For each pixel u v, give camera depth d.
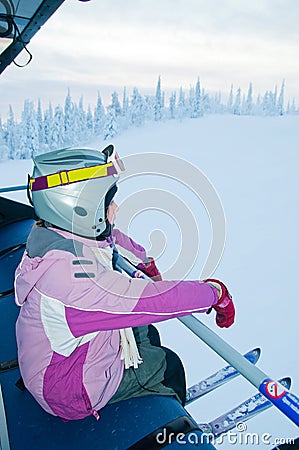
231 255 6.58
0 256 2.74
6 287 2.36
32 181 1.17
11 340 1.90
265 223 8.55
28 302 1.22
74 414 1.32
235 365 1.26
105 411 1.43
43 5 2.55
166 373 1.53
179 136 23.06
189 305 1.20
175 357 1.60
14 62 3.07
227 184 12.88
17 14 2.64
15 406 1.51
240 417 1.93
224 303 1.30
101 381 1.29
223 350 1.29
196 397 1.98
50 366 1.23
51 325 1.17
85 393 1.27
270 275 5.76
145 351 1.53
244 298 5.05
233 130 25.89
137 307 1.13
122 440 1.31
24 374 1.29
